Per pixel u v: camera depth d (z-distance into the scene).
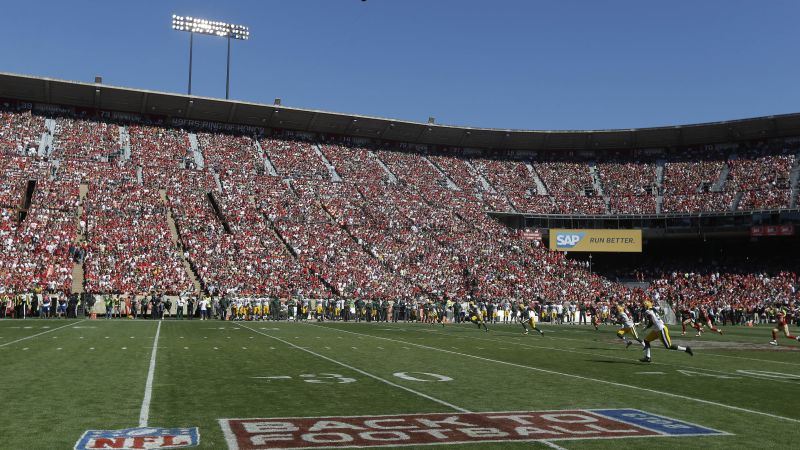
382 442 7.72
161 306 39.94
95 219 46.91
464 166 73.62
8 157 52.25
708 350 22.92
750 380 14.08
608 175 72.38
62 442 7.52
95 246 43.66
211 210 53.00
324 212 58.06
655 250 69.69
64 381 12.27
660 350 22.61
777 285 57.97
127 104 62.28
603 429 8.65
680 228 63.53
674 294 58.97
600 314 49.88
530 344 24.48
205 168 59.72
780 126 66.88
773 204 60.72
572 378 13.96
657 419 9.38
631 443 7.87
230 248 48.03
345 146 71.12
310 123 69.25
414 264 53.78
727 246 67.44
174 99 62.78
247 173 60.94
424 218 61.56
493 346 23.03
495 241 61.03
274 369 14.59
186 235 48.28
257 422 8.73
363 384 12.46
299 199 58.94
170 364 15.17
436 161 73.31
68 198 48.69
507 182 71.81
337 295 46.41
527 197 69.25
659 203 66.19
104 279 41.12
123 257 43.50
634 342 26.67
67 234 44.16
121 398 10.48
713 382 13.65
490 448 7.51
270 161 64.31
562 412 9.84
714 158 70.56
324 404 10.18
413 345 22.56
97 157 56.28
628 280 63.69
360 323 40.50
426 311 44.69
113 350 18.25
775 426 8.96
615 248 63.84
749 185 64.31
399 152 73.25
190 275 44.72
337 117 68.62
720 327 44.94
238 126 67.75
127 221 47.75
